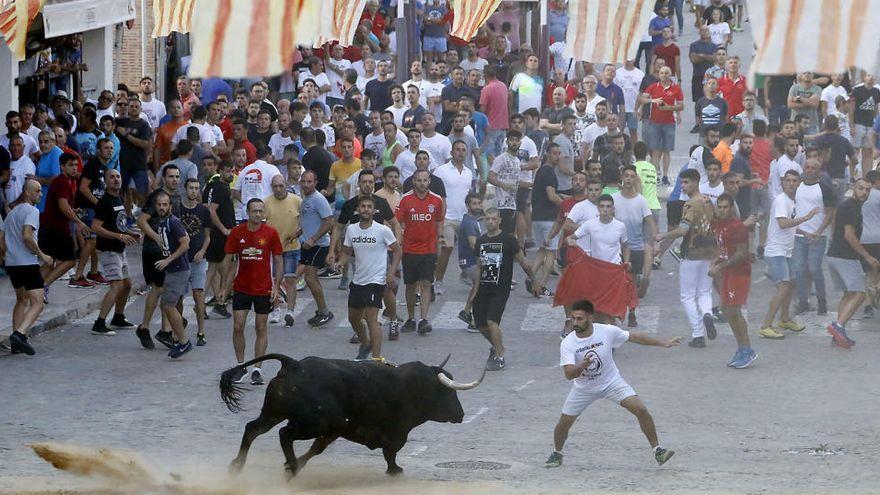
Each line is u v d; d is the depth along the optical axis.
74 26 32.81
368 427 17.42
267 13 11.45
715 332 26.30
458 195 31.58
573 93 43.09
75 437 19.75
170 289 25.05
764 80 42.47
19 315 25.42
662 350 26.14
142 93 39.41
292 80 43.41
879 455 19.16
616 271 25.28
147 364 24.78
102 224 26.97
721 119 40.56
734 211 24.61
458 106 37.16
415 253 27.17
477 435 20.56
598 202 25.69
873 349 26.00
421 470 18.33
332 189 32.12
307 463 18.70
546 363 25.25
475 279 24.77
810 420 21.27
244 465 17.91
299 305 30.12
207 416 21.41
